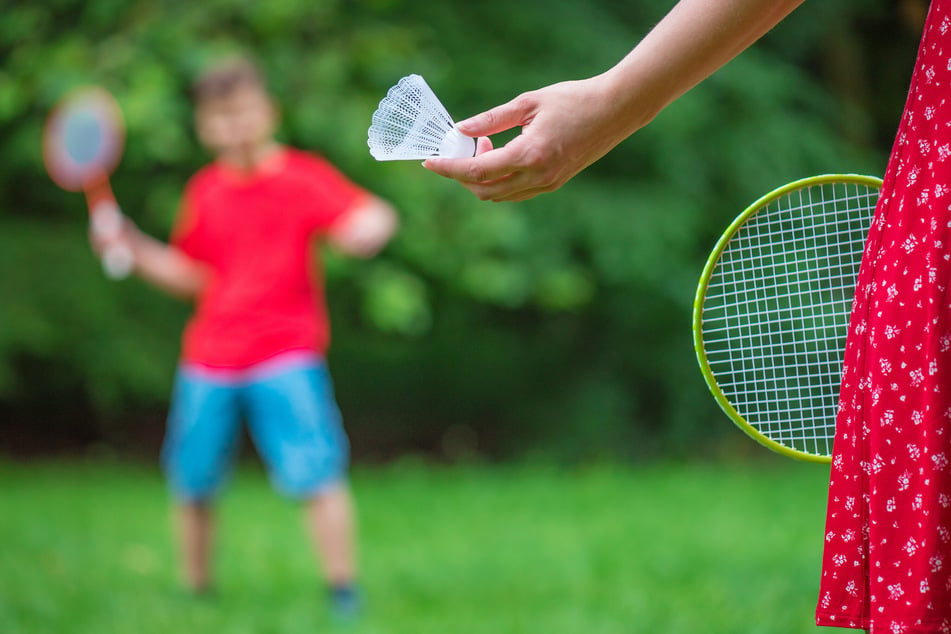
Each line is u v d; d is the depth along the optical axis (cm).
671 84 212
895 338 200
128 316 1322
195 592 634
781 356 264
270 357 611
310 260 634
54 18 1307
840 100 1599
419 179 1291
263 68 1225
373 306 1262
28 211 1376
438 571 701
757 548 762
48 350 1271
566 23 1417
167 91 1148
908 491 198
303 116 1220
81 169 718
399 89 218
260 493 1119
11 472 1246
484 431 1612
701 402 1486
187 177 1305
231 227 626
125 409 1559
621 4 1491
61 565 713
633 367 1516
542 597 617
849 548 209
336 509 594
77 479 1184
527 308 1502
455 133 216
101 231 655
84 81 1162
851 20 1552
